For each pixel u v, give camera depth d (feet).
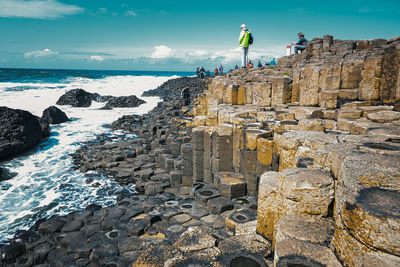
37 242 22.13
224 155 26.55
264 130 24.09
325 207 10.37
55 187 34.17
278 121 22.38
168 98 100.17
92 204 28.91
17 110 51.44
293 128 20.72
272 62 85.05
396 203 6.67
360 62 23.12
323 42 44.68
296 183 10.50
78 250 20.39
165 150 38.42
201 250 12.53
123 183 35.06
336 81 24.40
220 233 17.02
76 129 66.13
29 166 41.57
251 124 25.04
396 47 19.31
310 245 8.54
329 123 20.24
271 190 12.32
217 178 25.13
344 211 7.29
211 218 21.35
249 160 23.68
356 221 6.77
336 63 24.27
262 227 13.25
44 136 58.59
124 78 209.97
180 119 45.60
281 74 43.70
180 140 38.29
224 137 26.25
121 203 28.78
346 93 23.00
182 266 11.34
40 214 27.58
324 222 9.86
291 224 9.78
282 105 27.96
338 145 11.70
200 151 28.99
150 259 12.36
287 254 8.35
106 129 66.59
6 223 25.91
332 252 8.13
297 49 53.26
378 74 20.90
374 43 34.68
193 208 23.13
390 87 20.15
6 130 47.24
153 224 22.81
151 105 103.55
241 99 34.81
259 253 12.03
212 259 11.75
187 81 138.41
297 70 29.17
